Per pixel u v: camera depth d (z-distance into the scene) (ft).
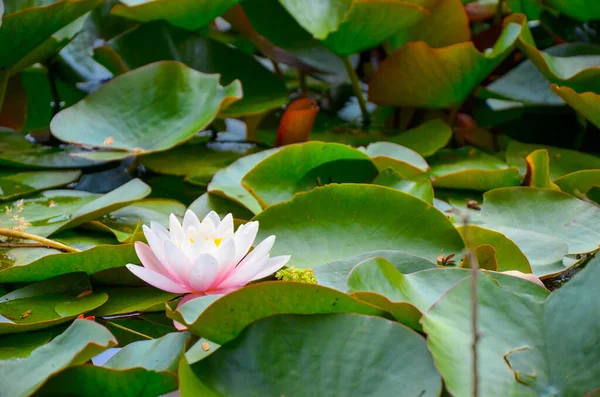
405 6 6.88
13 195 6.42
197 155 6.93
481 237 6.02
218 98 6.75
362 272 5.66
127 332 5.79
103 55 7.18
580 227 6.19
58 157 6.82
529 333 5.51
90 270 5.96
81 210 6.19
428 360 5.41
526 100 7.30
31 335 5.71
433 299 5.68
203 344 5.56
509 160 6.83
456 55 6.92
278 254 6.00
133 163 6.84
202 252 5.79
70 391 5.46
